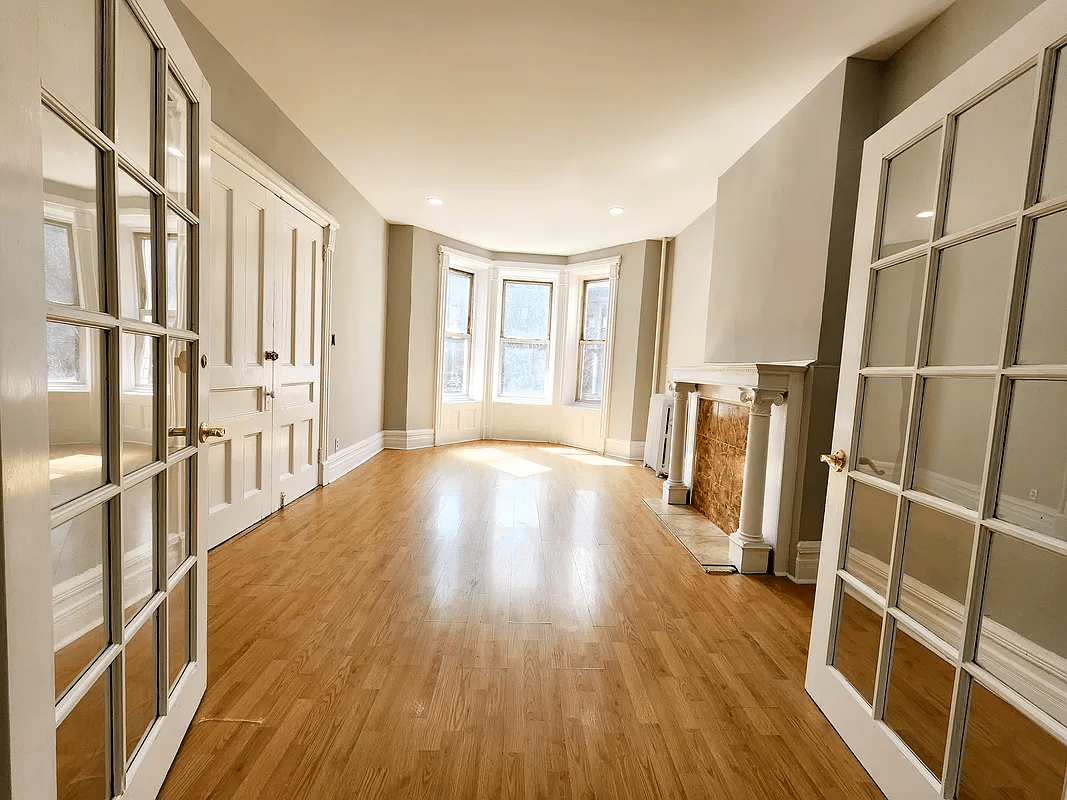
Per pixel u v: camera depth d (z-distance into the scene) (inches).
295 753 54.6
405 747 56.1
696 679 71.3
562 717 62.2
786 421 106.3
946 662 46.5
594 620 87.0
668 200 179.8
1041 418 41.2
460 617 85.9
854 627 61.8
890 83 95.8
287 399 141.9
